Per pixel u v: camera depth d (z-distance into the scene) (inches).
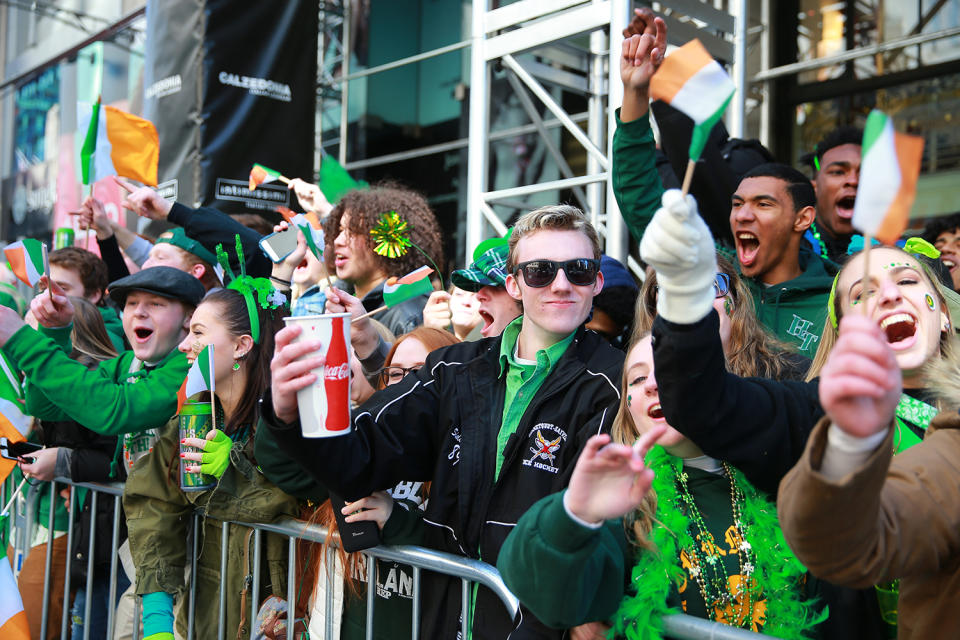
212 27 225.9
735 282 76.7
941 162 205.0
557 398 73.0
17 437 97.0
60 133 342.3
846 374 37.3
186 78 227.0
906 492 46.0
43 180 351.9
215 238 129.6
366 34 308.3
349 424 63.4
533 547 51.9
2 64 390.0
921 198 208.1
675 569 59.6
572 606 52.3
